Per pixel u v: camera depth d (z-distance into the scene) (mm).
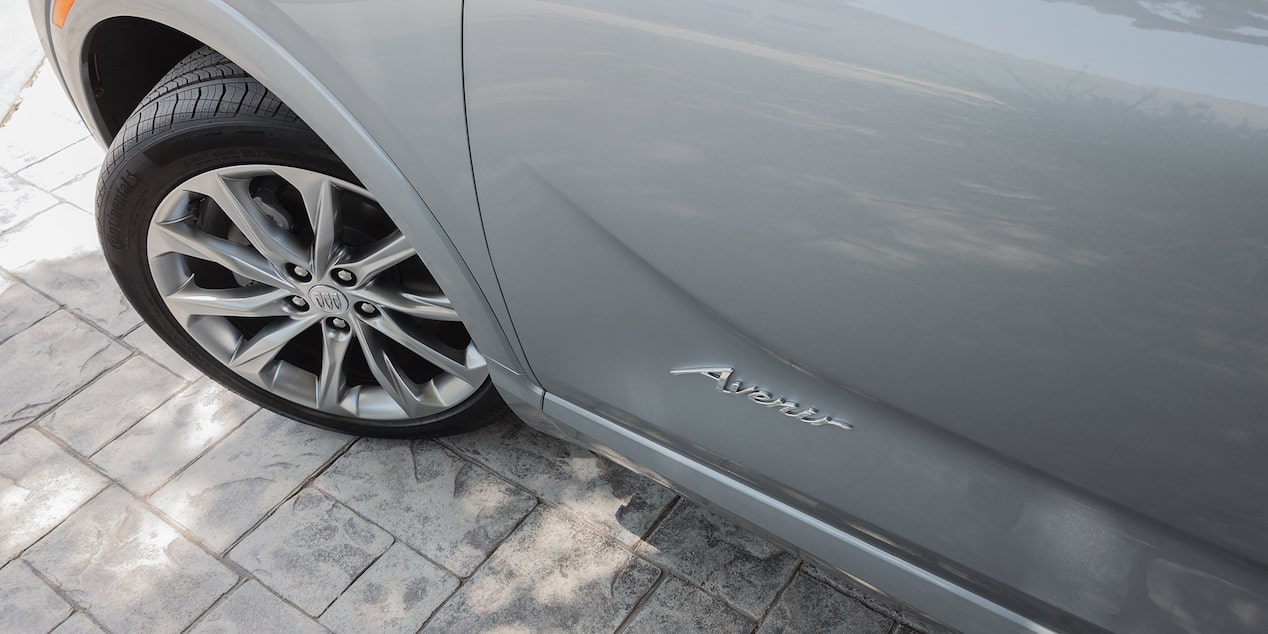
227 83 1615
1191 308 965
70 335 2531
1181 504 1122
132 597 1990
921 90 1006
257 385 2156
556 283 1479
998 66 968
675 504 2129
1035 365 1103
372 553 2057
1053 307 1045
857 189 1091
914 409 1255
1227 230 912
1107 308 1012
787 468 1479
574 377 1656
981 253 1054
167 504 2156
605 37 1158
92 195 2955
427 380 2133
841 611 1944
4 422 2326
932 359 1179
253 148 1620
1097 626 1324
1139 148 923
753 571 2010
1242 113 880
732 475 1594
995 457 1237
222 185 1707
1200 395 1014
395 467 2221
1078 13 938
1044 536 1271
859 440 1351
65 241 2799
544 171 1325
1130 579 1240
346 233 1812
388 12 1293
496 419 2141
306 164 1622
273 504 2154
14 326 2555
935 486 1324
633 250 1337
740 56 1087
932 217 1061
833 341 1248
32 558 2059
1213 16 891
